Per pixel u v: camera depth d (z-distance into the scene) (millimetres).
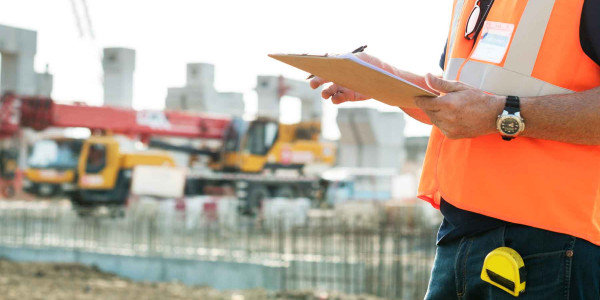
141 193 23219
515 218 1922
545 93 1917
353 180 29672
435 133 2211
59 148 23562
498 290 1961
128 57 31266
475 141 2006
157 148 25250
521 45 1943
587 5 1858
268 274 13625
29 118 22469
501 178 1943
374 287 12539
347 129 34094
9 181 26984
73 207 23812
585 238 1862
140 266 15125
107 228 18531
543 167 1894
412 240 13469
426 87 2312
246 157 27203
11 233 19172
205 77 34281
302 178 28688
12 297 10906
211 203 24109
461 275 2070
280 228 15172
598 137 1811
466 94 1833
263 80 33188
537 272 1907
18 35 31672
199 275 14391
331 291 12039
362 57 2297
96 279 14016
